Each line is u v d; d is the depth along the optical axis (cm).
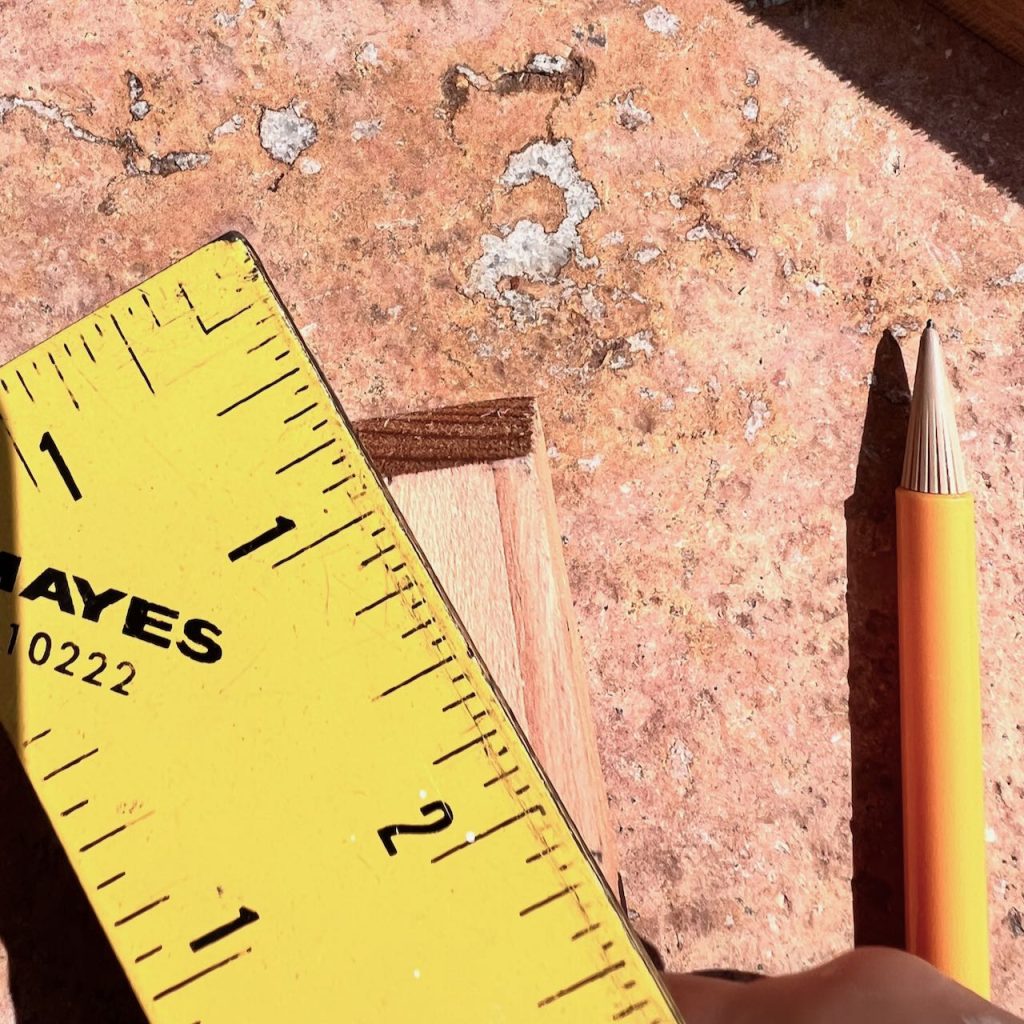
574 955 14
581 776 16
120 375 15
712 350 18
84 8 18
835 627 18
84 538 15
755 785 19
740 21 18
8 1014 18
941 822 18
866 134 18
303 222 18
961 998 14
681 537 18
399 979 15
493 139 18
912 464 18
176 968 15
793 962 18
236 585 15
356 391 18
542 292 18
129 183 18
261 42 18
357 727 15
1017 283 18
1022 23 18
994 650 18
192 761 15
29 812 18
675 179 18
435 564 16
